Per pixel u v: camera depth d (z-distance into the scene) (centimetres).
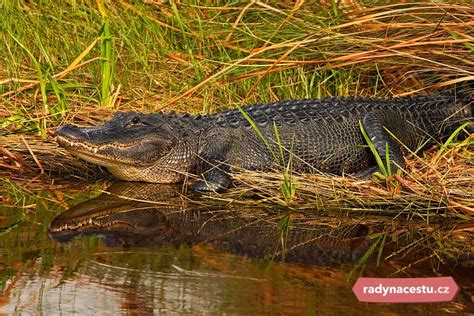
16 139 1155
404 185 1001
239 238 873
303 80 1297
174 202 1015
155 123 1109
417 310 685
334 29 1289
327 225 926
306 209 988
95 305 675
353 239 877
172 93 1302
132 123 1095
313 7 1384
